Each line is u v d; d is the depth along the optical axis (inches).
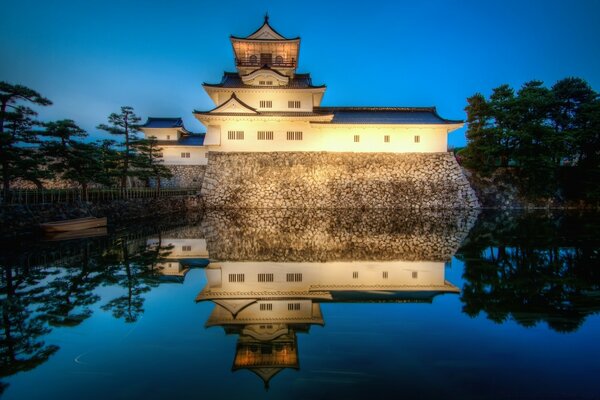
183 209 1110.4
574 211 1191.6
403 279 366.6
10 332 227.9
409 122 1218.0
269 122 1216.8
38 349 204.4
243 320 253.3
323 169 1190.9
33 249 535.8
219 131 1213.7
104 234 687.1
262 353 199.2
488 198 1261.1
